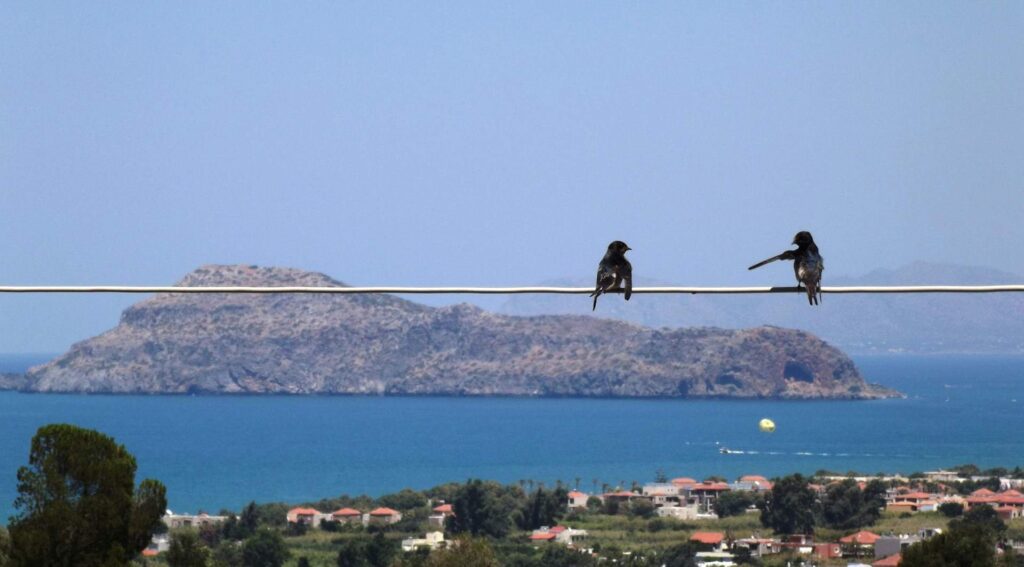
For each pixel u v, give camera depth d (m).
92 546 37.72
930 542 53.41
